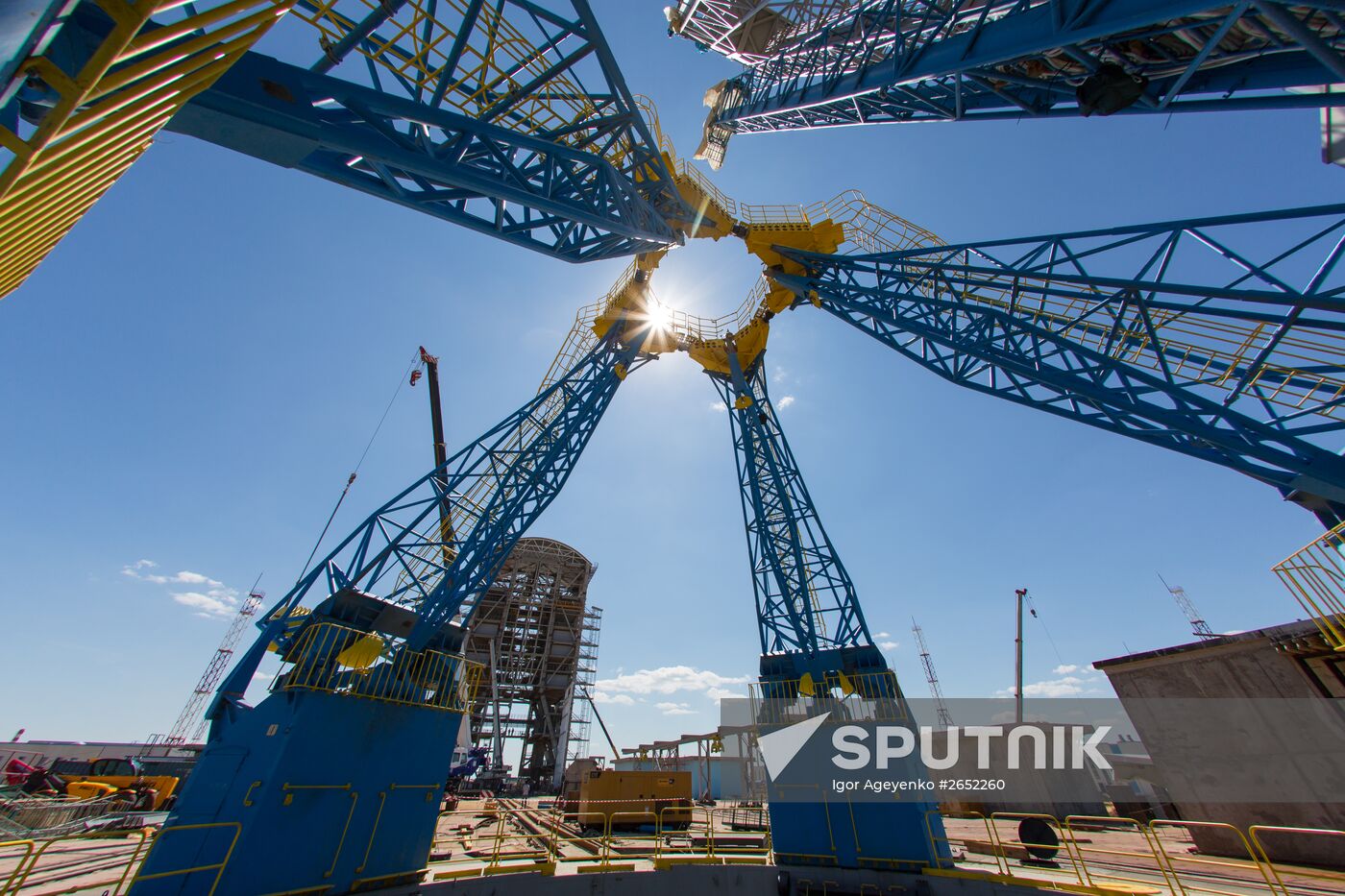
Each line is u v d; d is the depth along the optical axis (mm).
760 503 22562
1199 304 10094
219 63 2939
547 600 59812
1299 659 14195
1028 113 10336
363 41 7176
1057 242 11961
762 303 25312
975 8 10039
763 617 21391
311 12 6930
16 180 2164
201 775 10297
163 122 3346
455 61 7492
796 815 15016
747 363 25484
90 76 1931
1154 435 12062
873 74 12164
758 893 13945
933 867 13039
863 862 13766
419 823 12461
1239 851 13945
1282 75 7371
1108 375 12047
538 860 14258
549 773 51781
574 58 8422
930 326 15547
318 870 10047
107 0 1740
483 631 55500
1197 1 6309
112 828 17438
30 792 22562
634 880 13391
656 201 14398
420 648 14102
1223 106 8000
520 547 61188
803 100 15586
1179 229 10102
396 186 8477
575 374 20750
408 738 12703
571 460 20000
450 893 11961
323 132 6586
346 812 10797
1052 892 11234
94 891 9422
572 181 9852
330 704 11031
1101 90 8430
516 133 8469
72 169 2793
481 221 9891
